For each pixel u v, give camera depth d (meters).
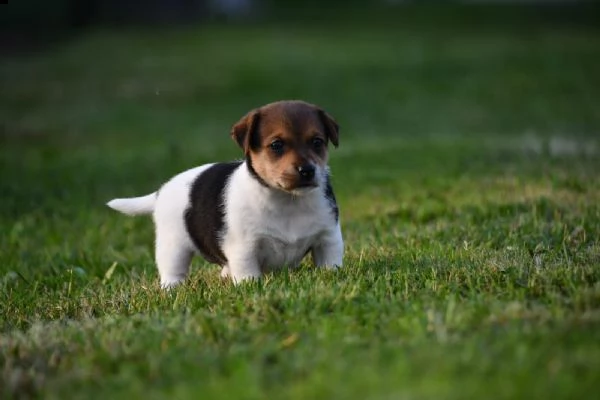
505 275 8.16
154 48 47.50
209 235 9.21
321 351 6.18
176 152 21.36
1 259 12.10
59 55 46.25
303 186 8.35
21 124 29.83
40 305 9.24
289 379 5.79
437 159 18.67
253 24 60.88
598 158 17.58
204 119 30.52
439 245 10.24
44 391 6.15
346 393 5.35
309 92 35.03
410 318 6.90
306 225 8.82
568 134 24.33
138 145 25.02
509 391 5.18
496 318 6.73
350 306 7.36
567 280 7.70
